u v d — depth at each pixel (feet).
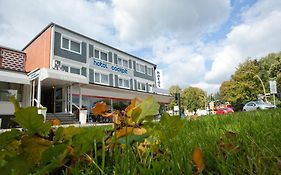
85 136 2.48
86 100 64.90
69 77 54.95
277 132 4.84
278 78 125.90
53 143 2.35
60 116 53.47
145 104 3.04
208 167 3.08
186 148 3.57
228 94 142.10
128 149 2.82
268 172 2.55
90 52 75.31
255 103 84.69
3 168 1.99
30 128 2.22
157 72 113.50
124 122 3.10
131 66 93.76
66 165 2.65
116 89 72.69
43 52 65.98
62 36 66.74
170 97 98.89
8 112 50.55
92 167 2.70
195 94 201.98
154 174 2.55
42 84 58.70
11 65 57.41
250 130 5.53
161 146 3.41
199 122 10.61
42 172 1.98
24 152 2.16
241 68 137.18
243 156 3.19
